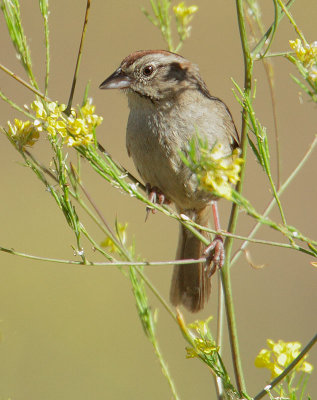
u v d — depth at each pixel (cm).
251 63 581
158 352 660
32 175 1673
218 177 458
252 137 907
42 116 564
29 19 1873
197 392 1225
